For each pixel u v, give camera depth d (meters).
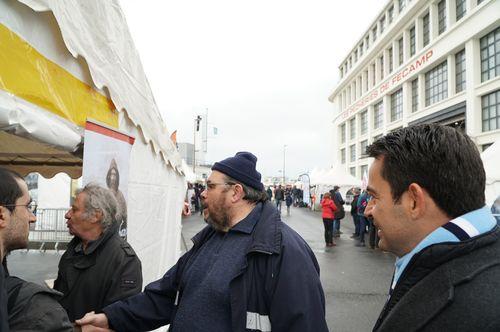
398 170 0.96
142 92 3.58
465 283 0.79
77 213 2.19
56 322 1.30
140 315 2.00
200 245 2.04
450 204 0.89
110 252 2.23
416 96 32.59
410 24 33.06
